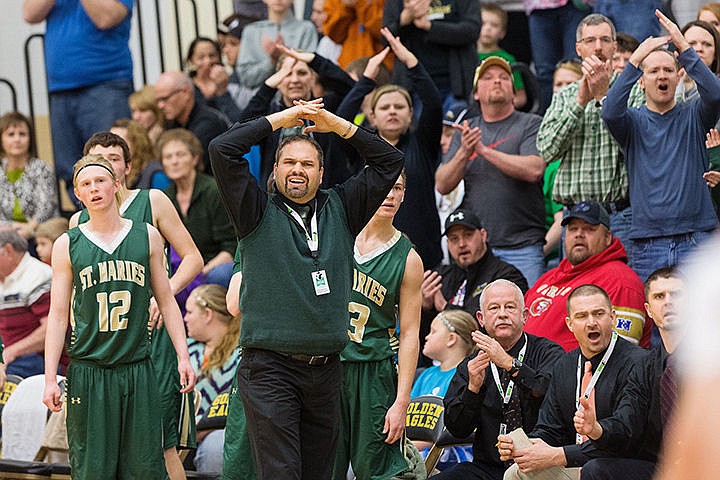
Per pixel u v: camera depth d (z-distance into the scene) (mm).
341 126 13938
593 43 21625
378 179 14141
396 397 16500
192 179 25828
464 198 23875
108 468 16125
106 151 17156
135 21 35562
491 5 29672
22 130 29734
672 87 19922
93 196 15953
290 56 24312
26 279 25312
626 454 15773
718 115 19625
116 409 16094
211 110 29062
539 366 17906
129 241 16203
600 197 21266
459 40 26906
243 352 14000
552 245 24297
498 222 23297
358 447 16344
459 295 22297
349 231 14102
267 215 13633
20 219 29578
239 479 16266
